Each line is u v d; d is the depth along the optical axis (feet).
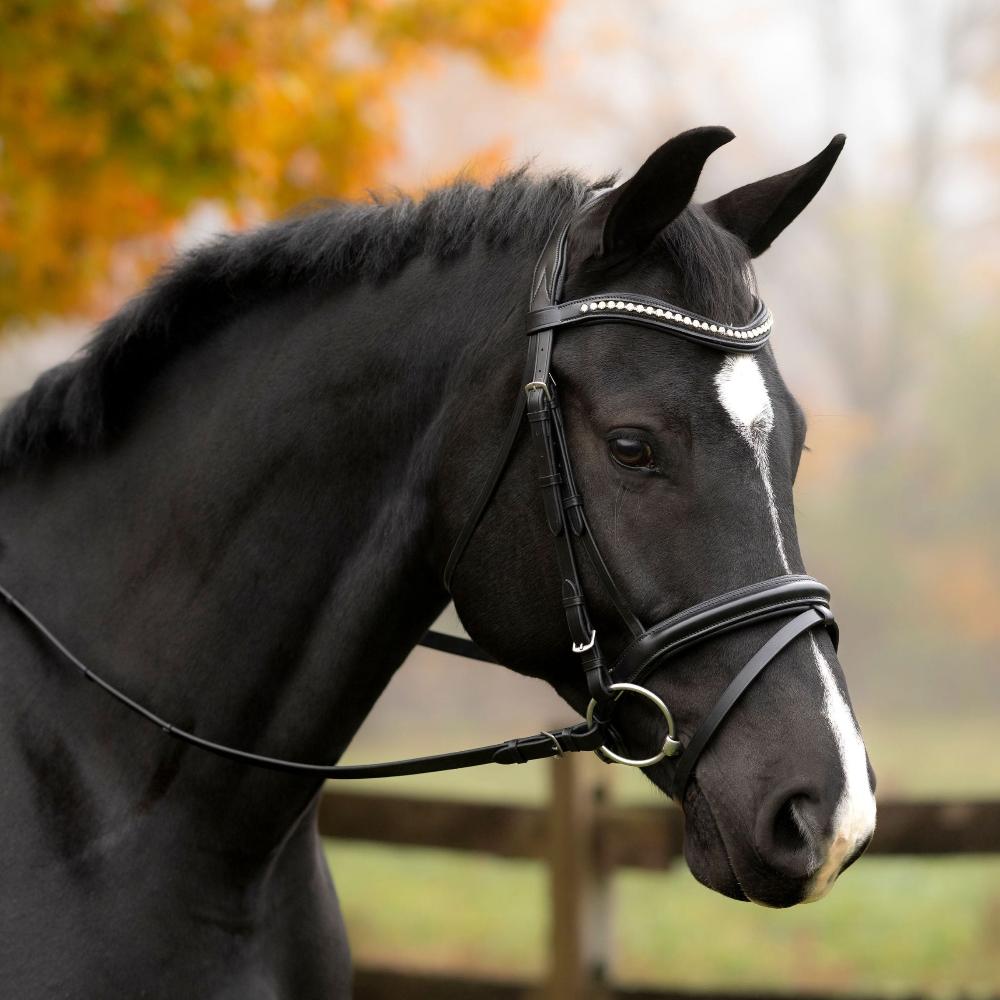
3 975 8.32
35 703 9.07
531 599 8.56
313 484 9.22
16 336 27.35
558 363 8.38
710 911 35.27
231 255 9.64
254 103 23.39
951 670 89.71
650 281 8.44
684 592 7.98
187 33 23.21
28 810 8.76
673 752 8.11
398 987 19.74
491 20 26.27
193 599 9.20
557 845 18.78
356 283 9.48
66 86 22.38
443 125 66.80
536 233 9.06
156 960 8.64
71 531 9.53
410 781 52.65
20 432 9.70
